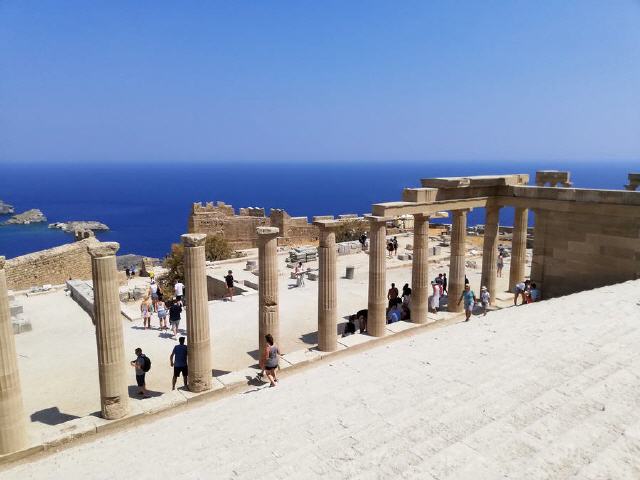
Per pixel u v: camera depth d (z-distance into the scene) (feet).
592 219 78.18
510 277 93.66
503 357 32.76
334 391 32.50
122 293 118.01
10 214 648.79
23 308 94.94
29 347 72.02
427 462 18.60
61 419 49.90
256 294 100.78
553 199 79.46
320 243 64.03
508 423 21.25
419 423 23.47
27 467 34.99
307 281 114.73
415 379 31.68
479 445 19.43
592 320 39.88
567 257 82.33
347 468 19.94
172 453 27.91
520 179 86.48
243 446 25.84
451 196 77.15
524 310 52.42
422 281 74.54
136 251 381.81
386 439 22.40
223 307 90.99
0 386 40.29
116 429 47.19
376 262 68.54
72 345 72.90
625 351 29.94
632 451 17.33
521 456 18.15
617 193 72.90
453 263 81.15
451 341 41.01
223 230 212.43
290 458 22.45
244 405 35.47
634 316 39.70
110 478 26.55
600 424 19.76
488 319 49.96
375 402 28.45
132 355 68.13
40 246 384.06
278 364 57.36
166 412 50.55
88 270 138.10
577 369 27.66
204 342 53.26
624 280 75.15
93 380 59.88
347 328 75.97
